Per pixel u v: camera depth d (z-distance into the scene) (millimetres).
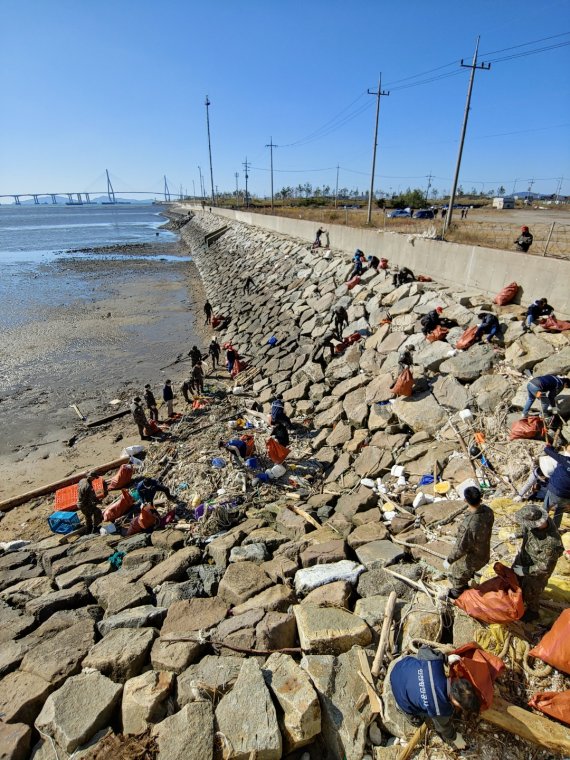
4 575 8258
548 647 4418
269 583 6473
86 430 14406
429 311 14562
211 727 4340
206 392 16531
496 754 3963
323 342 15750
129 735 4574
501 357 11070
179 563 7480
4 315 27109
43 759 4512
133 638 5676
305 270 25719
